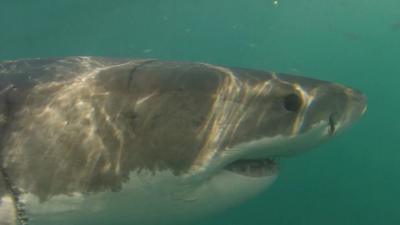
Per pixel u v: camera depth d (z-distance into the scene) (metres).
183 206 1.38
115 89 1.41
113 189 1.33
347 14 20.31
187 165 1.34
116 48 17.09
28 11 9.00
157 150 1.35
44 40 12.21
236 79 1.46
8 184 1.31
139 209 1.36
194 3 12.36
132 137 1.35
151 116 1.37
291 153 1.45
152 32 15.70
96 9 10.23
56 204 1.32
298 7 16.02
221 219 4.43
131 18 12.38
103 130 1.36
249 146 1.38
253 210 4.98
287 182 5.74
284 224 4.95
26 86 1.43
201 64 1.52
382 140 7.29
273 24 19.30
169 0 11.24
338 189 5.82
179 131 1.36
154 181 1.34
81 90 1.41
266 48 27.23
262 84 1.45
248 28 19.41
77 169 1.33
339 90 1.50
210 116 1.39
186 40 19.52
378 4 18.30
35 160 1.32
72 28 11.61
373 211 5.49
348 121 1.47
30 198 1.31
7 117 1.37
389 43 29.33
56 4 8.96
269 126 1.40
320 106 1.44
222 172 1.39
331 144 6.55
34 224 1.32
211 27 17.33
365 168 6.46
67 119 1.37
